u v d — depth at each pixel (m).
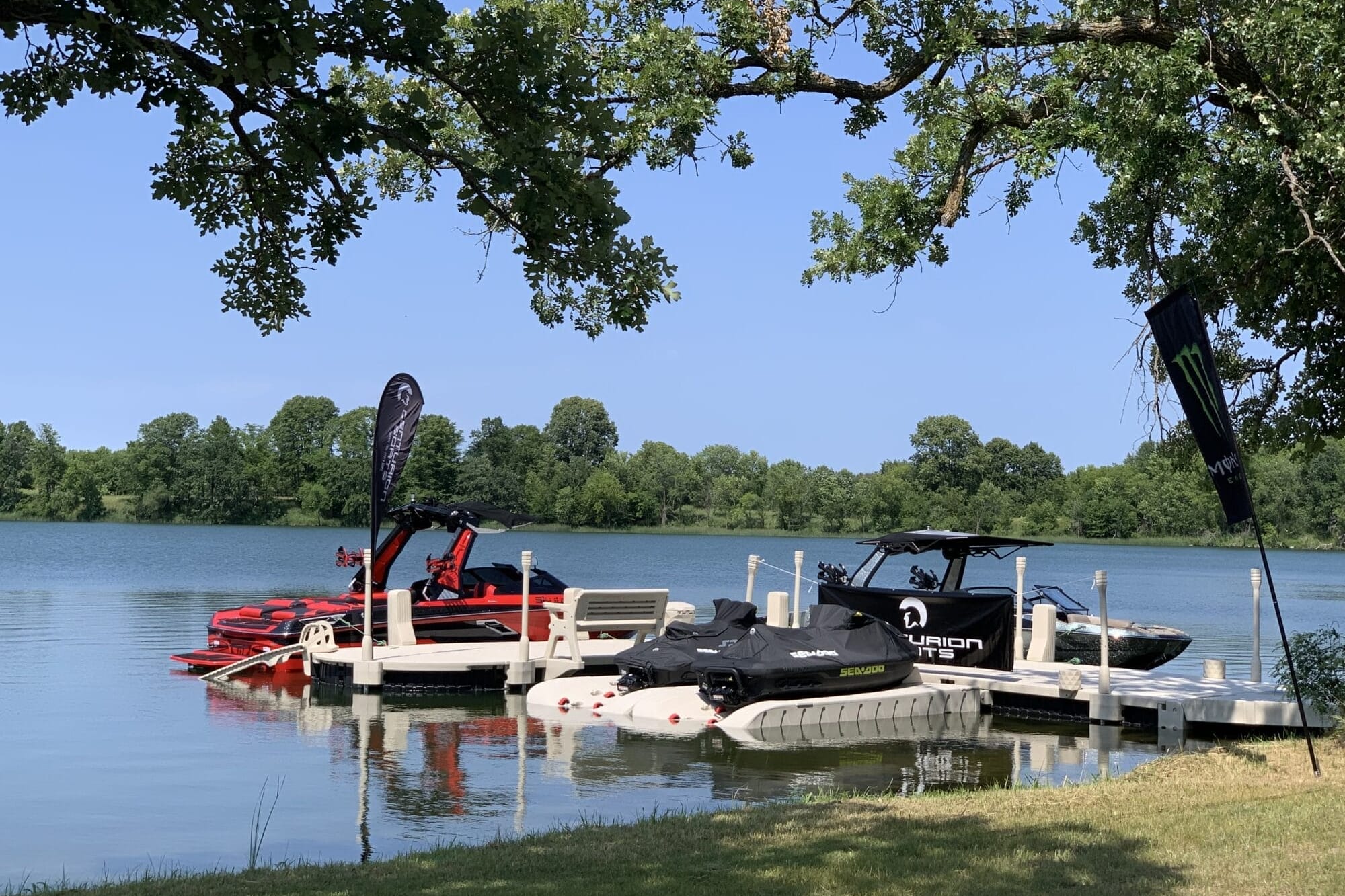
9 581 47.00
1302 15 11.89
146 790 11.25
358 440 129.62
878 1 14.99
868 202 14.30
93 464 136.25
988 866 7.34
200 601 36.66
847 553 95.62
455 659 18.48
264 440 134.50
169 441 133.88
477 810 10.38
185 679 19.31
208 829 9.78
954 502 118.69
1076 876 7.09
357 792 11.12
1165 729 15.25
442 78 7.30
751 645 15.62
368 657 18.00
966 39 13.48
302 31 6.49
